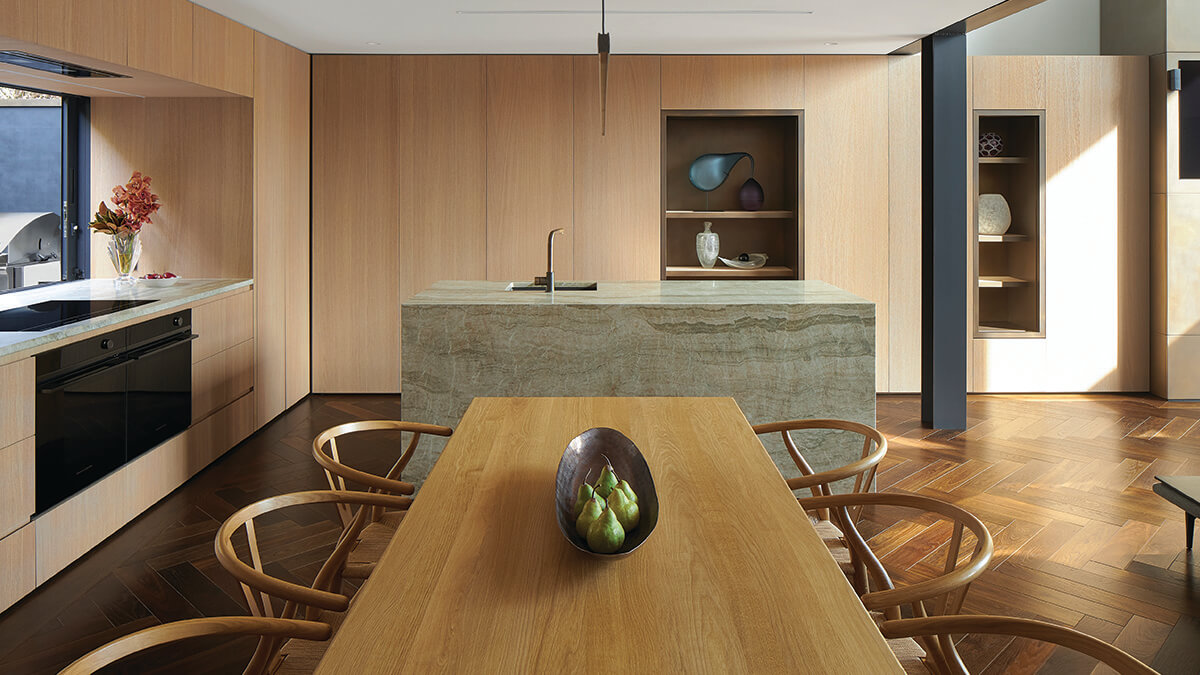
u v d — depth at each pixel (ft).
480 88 23.00
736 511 6.69
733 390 14.70
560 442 8.62
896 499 7.21
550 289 16.49
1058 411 21.84
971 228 23.76
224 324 17.60
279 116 20.86
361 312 23.47
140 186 17.10
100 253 18.98
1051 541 12.94
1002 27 25.67
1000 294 25.57
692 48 22.29
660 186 23.30
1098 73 23.24
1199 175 22.89
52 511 11.48
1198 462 17.16
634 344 14.62
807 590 5.31
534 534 6.23
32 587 11.05
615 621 4.91
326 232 23.29
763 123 24.70
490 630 4.80
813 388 14.70
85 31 13.55
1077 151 23.39
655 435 8.88
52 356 11.48
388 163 23.15
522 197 23.26
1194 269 22.97
